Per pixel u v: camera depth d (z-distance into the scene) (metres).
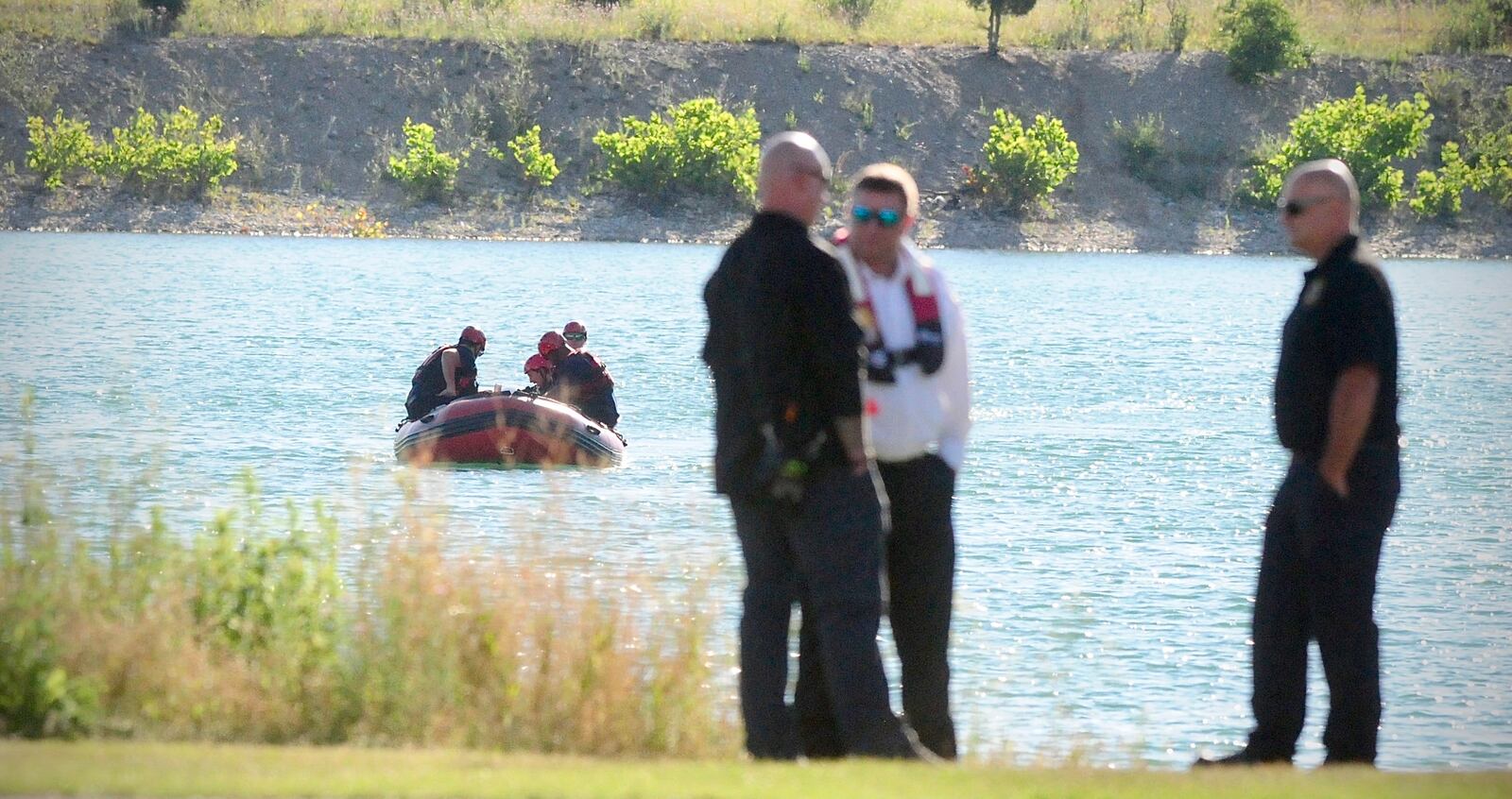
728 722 30.44
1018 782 22.84
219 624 31.47
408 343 117.88
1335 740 28.62
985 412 92.19
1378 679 28.58
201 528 53.47
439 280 165.88
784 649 27.31
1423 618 47.41
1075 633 44.47
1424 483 71.44
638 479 67.81
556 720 28.92
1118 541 57.03
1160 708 37.94
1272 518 29.59
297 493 62.12
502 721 29.00
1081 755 32.34
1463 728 37.31
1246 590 49.72
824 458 26.23
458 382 73.44
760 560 27.30
